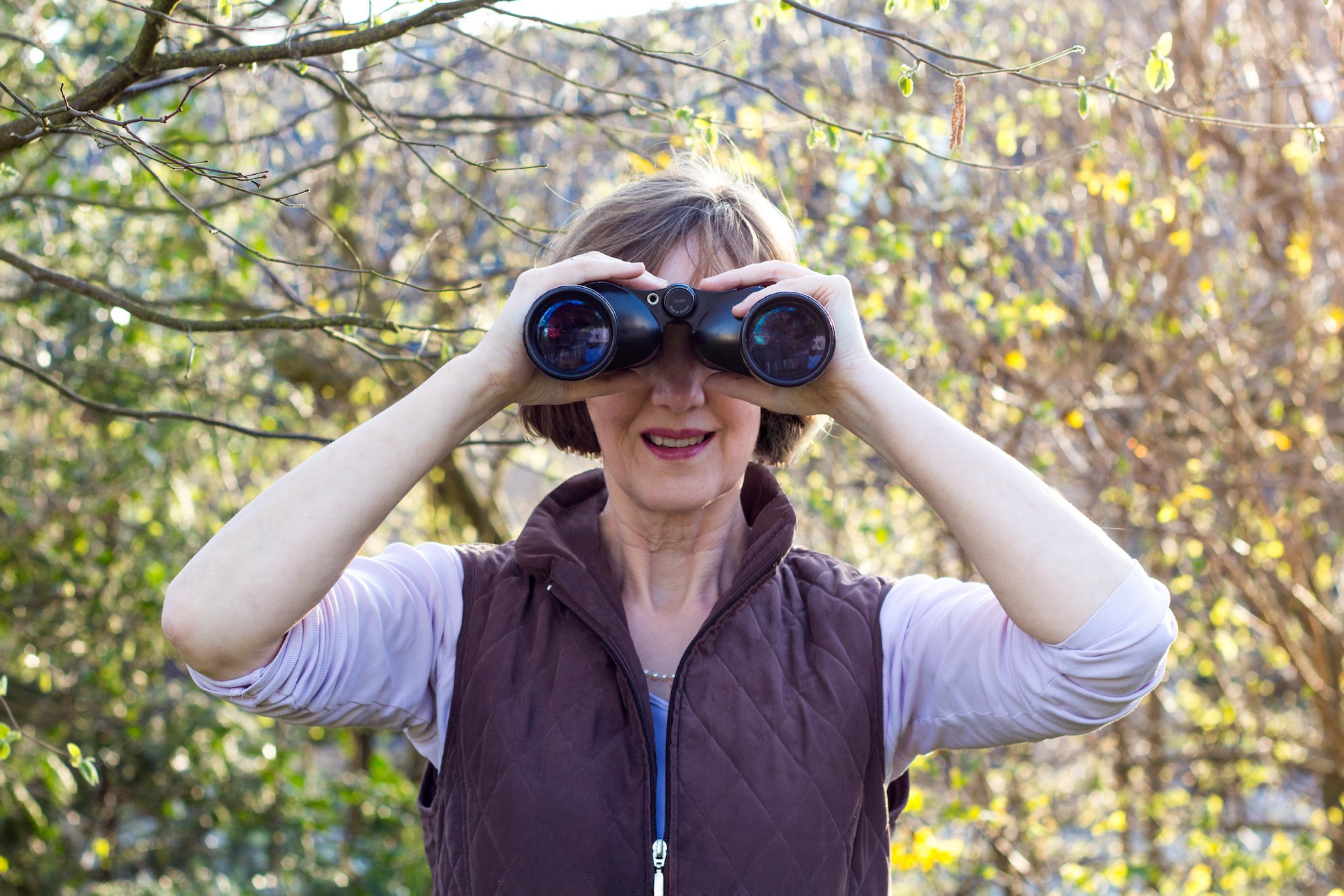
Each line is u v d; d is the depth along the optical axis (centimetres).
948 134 407
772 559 142
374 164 522
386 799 536
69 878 485
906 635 145
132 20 398
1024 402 440
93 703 494
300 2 311
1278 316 541
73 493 460
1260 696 546
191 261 439
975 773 500
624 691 137
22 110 222
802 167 429
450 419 134
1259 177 506
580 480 160
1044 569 127
